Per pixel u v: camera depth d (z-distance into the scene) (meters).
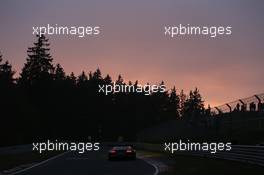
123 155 37.56
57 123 127.94
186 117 49.47
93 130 144.25
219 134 40.06
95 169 27.30
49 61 114.75
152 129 67.25
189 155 40.28
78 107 142.88
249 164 25.36
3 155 40.09
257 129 32.56
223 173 22.27
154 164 32.16
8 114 80.81
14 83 99.12
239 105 34.59
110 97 149.88
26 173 24.34
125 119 149.12
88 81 153.25
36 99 113.19
